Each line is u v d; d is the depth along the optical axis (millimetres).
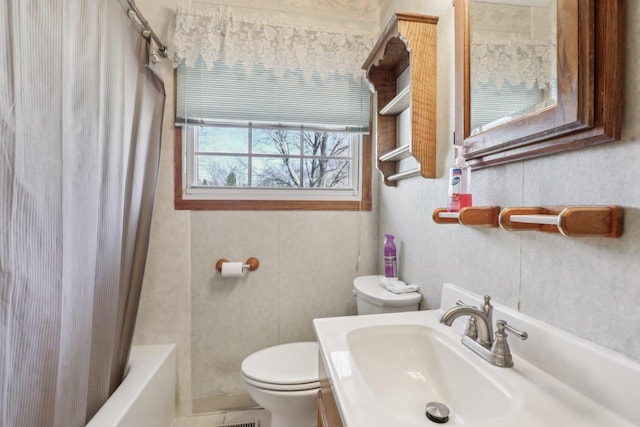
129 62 1242
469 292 925
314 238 1746
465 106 908
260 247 1692
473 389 690
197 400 1643
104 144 1065
